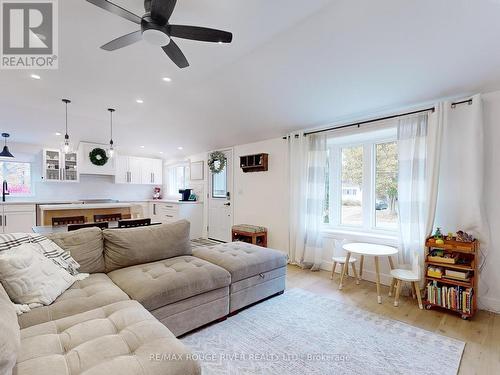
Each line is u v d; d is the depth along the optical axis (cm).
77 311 155
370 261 332
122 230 242
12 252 172
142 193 725
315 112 345
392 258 311
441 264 248
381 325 221
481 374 163
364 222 366
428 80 248
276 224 442
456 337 204
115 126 515
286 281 329
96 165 611
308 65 263
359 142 374
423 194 279
